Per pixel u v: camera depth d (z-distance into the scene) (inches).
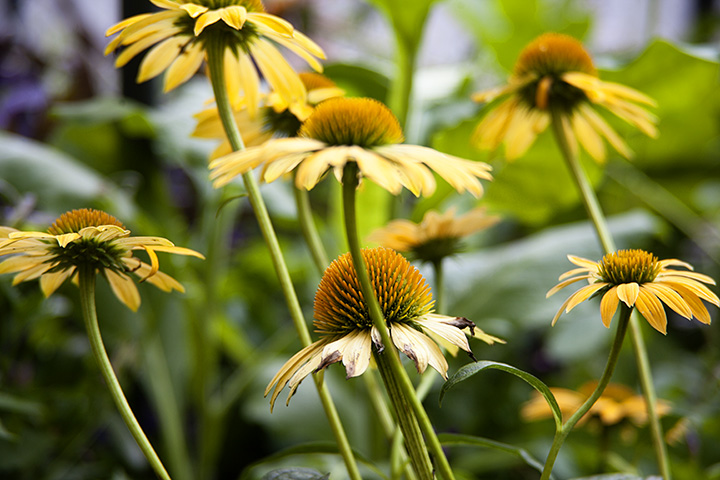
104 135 63.1
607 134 35.5
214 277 54.2
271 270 69.8
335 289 28.7
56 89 85.9
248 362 60.1
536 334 65.8
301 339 29.7
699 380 64.8
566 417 38.0
